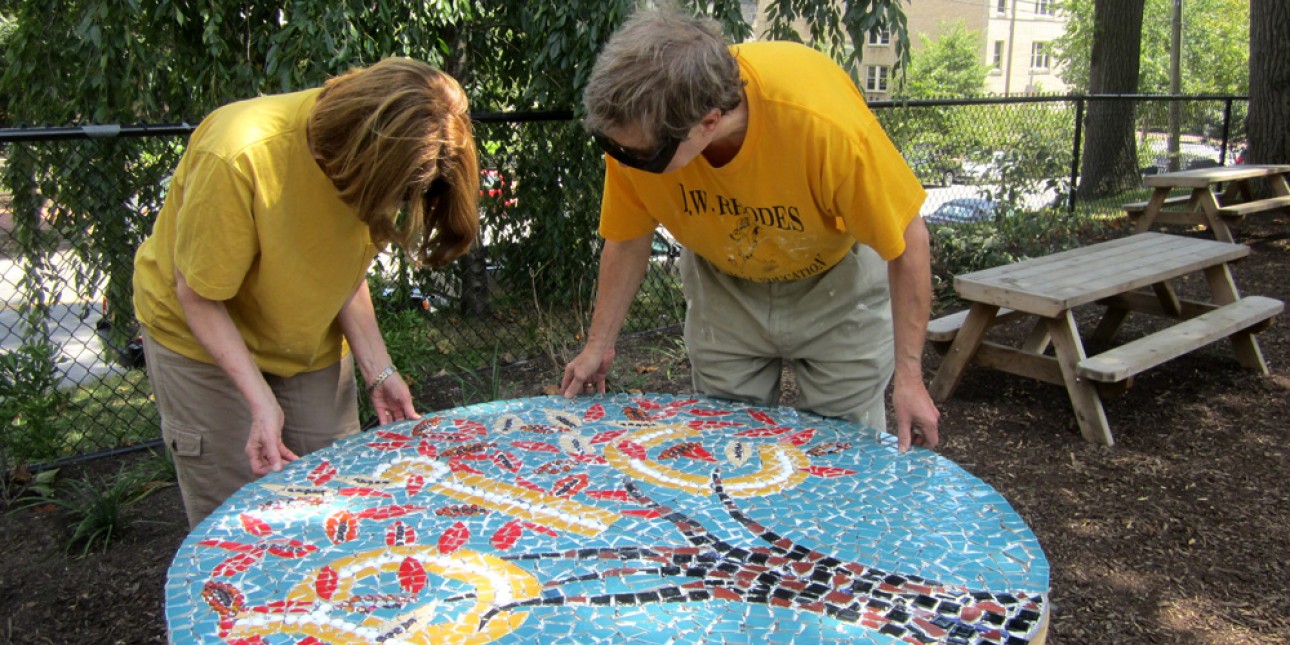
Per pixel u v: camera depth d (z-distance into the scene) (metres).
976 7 43.31
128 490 3.28
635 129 1.46
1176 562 2.83
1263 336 5.18
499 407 2.07
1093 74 11.44
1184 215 7.62
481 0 5.11
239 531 1.46
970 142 7.02
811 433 1.87
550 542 1.41
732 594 1.25
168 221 1.80
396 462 1.74
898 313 1.76
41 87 4.21
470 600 1.24
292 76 3.97
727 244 1.95
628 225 2.02
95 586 2.73
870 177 1.61
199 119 4.43
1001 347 4.13
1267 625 2.50
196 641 1.15
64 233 3.84
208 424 1.96
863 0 4.61
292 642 1.14
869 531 1.43
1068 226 8.02
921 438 1.80
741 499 1.56
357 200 1.52
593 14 4.23
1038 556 1.35
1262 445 3.66
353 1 4.07
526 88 5.02
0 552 2.94
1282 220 8.91
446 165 1.49
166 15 4.20
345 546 1.40
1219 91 35.12
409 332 4.13
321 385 2.14
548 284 5.02
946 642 1.14
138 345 4.27
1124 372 3.52
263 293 1.79
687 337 2.42
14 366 3.68
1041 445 3.72
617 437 1.86
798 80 1.62
